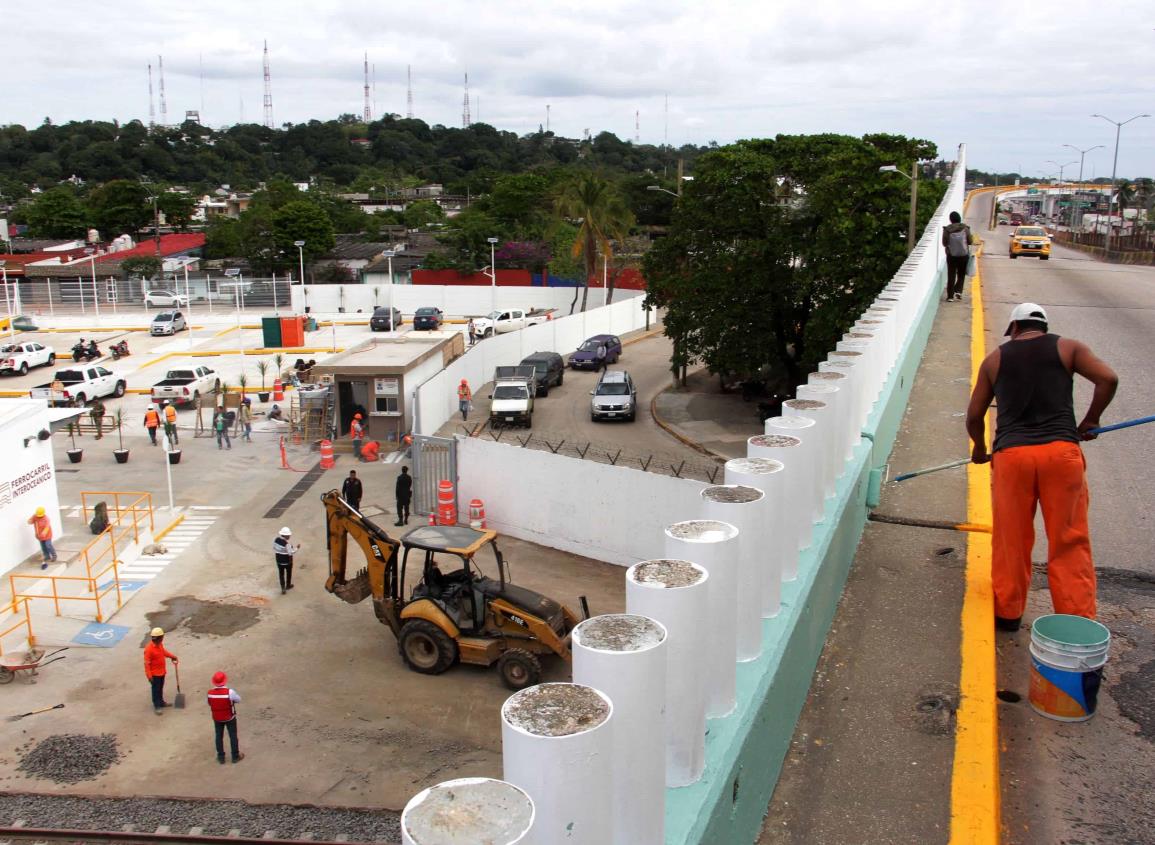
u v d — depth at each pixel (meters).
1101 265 33.34
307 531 23.88
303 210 81.56
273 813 12.09
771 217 37.16
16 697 15.38
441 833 2.07
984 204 112.06
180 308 70.50
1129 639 5.87
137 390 43.84
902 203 33.91
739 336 37.97
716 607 3.78
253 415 37.72
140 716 14.72
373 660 16.73
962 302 19.17
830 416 6.00
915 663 5.32
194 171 188.50
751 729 3.88
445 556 22.06
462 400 38.31
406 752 13.67
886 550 6.84
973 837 3.98
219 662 16.66
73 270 78.19
